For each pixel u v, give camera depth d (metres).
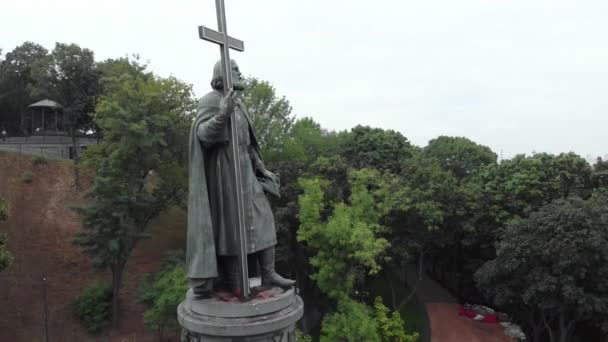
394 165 54.00
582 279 30.28
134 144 35.12
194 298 8.02
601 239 28.67
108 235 32.97
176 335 33.53
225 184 8.22
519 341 36.12
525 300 30.69
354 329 26.39
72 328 33.97
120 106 35.50
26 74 63.88
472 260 42.28
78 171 49.53
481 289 36.72
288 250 35.00
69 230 43.62
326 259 29.17
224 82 7.88
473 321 39.69
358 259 28.61
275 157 41.56
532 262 31.27
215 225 8.27
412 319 39.62
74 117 52.75
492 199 39.34
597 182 39.00
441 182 38.84
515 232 32.12
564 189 38.19
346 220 27.98
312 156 45.53
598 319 30.80
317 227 28.66
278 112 43.59
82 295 35.84
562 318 31.23
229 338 7.52
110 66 49.50
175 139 38.69
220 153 8.26
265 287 8.57
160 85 37.56
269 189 9.07
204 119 8.19
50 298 36.28
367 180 34.03
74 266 40.12
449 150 59.81
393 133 60.34
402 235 37.28
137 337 33.53
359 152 54.78
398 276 50.19
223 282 8.59
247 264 8.24
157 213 39.34
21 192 46.50
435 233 39.53
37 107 59.03
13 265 38.50
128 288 38.41
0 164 49.53
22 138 62.22
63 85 50.66
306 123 53.16
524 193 38.03
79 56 51.34
